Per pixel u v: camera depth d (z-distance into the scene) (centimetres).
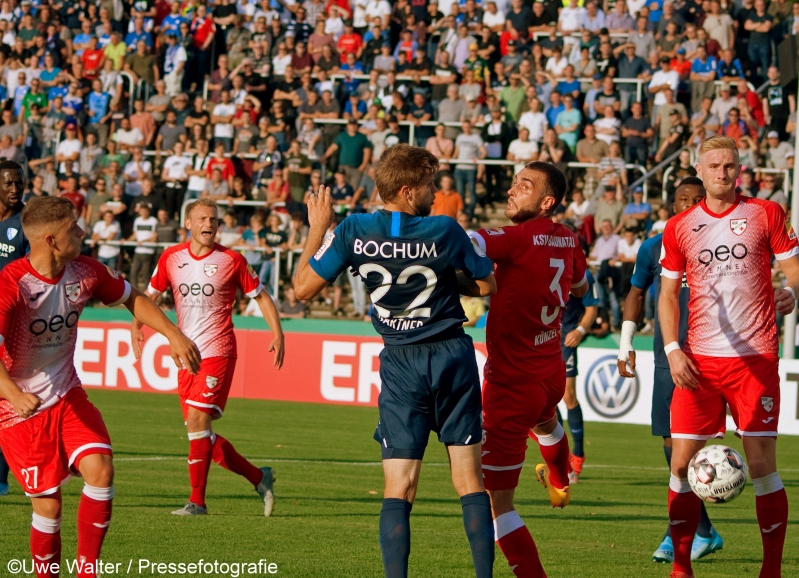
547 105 3152
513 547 770
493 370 793
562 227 824
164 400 2467
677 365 810
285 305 2911
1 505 1109
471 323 2583
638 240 2747
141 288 3034
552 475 912
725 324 823
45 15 3844
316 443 1864
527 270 783
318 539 980
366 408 2486
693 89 3094
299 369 2564
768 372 817
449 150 3039
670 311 836
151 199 3116
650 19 3384
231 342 1164
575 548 993
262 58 3516
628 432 2239
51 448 720
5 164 1101
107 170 3231
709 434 842
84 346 2683
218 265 1161
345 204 2995
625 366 956
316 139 3170
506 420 786
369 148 3086
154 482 1332
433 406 726
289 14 3775
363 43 3569
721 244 820
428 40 3519
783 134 3111
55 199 707
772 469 816
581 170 3086
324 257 729
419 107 3173
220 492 1302
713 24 3228
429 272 711
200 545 931
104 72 3581
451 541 998
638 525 1153
